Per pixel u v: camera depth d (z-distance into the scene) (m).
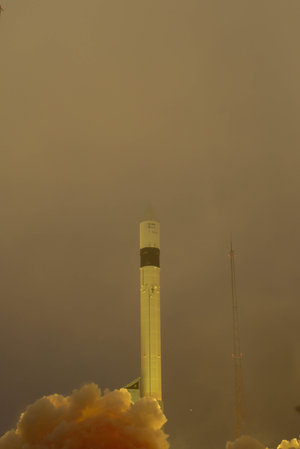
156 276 94.50
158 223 97.12
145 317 92.50
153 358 90.56
